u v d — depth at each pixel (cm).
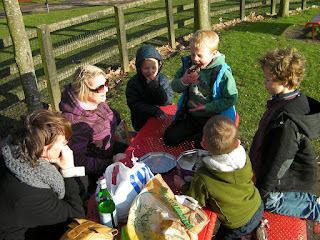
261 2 1255
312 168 223
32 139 165
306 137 215
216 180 194
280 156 209
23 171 164
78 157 251
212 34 255
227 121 194
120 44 675
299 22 1052
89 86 240
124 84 621
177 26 875
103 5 1608
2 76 507
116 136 322
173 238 165
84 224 171
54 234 183
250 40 855
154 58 313
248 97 545
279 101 223
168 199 182
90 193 259
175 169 240
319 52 764
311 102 227
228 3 1349
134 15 1206
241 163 192
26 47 448
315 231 239
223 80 262
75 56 791
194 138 282
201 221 177
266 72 223
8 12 426
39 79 666
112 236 169
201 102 279
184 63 290
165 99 339
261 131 231
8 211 166
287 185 229
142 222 174
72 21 572
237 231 210
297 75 213
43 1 1764
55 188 179
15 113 529
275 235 225
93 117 259
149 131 296
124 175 192
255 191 212
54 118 176
